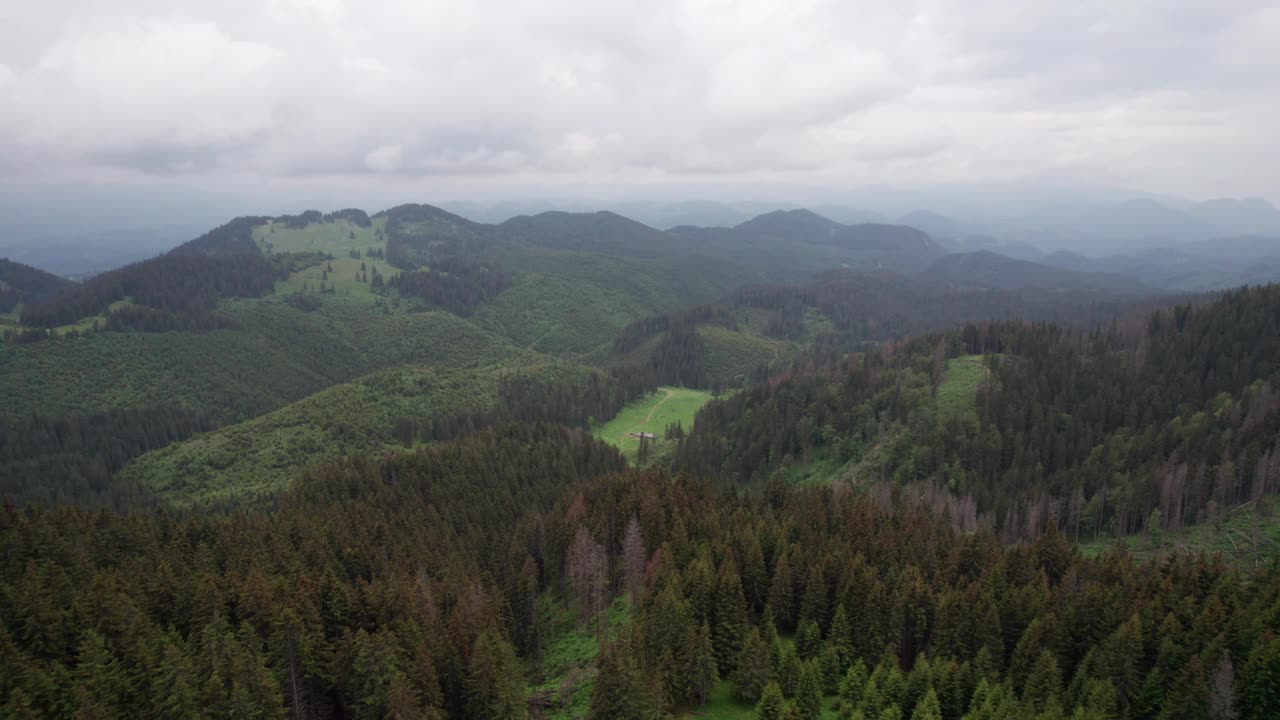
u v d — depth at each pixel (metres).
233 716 58.34
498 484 141.25
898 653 75.88
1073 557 88.31
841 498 113.31
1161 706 63.12
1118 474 129.88
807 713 64.88
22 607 63.94
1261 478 115.81
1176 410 149.50
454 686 71.06
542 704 78.81
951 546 92.75
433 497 131.62
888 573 82.94
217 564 92.62
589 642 91.19
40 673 56.44
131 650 63.12
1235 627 64.69
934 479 145.25
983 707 61.66
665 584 81.50
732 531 96.69
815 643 76.94
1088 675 66.44
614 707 64.31
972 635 71.94
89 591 69.06
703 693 72.06
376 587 79.81
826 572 83.62
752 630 73.19
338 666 68.88
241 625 67.62
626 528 103.69
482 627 78.62
